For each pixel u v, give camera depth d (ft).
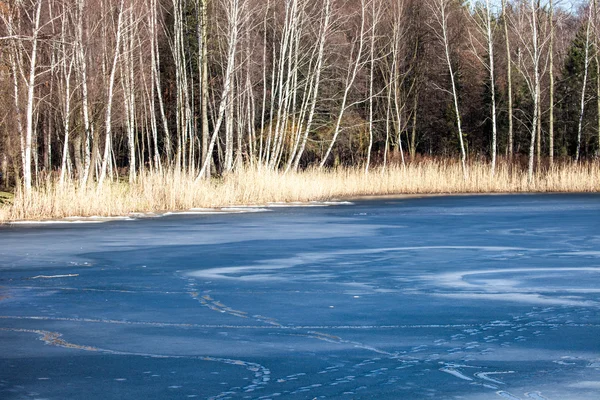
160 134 209.77
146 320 31.32
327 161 200.03
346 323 30.48
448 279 41.63
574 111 217.15
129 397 21.20
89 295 37.42
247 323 30.63
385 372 23.39
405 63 204.54
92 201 91.35
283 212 95.35
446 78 212.43
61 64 124.98
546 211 93.40
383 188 140.67
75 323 30.76
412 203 112.68
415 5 201.57
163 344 27.12
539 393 21.25
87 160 104.63
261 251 55.52
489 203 110.83
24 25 117.29
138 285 40.50
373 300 35.53
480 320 30.73
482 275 42.93
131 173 137.18
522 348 26.13
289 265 47.96
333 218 85.61
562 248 55.72
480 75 219.61
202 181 111.14
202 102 131.44
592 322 30.17
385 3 187.93
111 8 124.06
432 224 77.05
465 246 57.57
